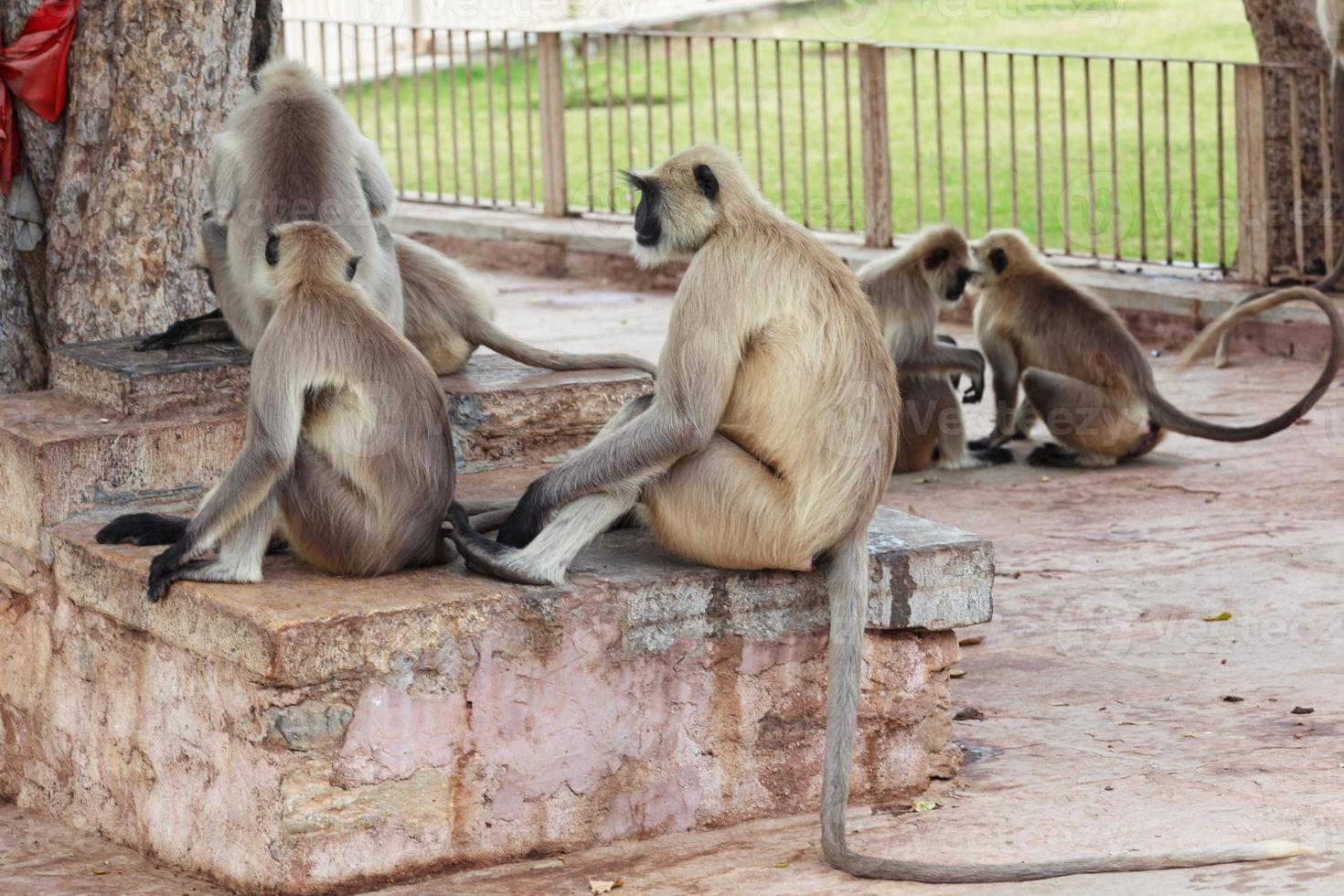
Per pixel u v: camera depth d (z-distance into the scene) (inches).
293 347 194.2
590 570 207.8
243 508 193.0
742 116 894.4
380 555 201.0
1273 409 448.8
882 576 214.5
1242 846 185.3
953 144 818.8
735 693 211.5
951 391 410.6
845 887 185.8
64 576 222.5
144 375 238.5
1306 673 264.4
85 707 226.7
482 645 195.9
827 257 203.5
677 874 194.1
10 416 240.8
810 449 198.7
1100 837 197.2
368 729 191.0
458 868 198.2
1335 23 465.1
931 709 221.3
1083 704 254.2
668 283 630.5
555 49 668.7
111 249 288.7
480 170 821.9
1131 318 527.2
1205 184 714.8
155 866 212.2
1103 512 368.2
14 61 287.7
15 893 201.9
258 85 253.6
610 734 205.2
